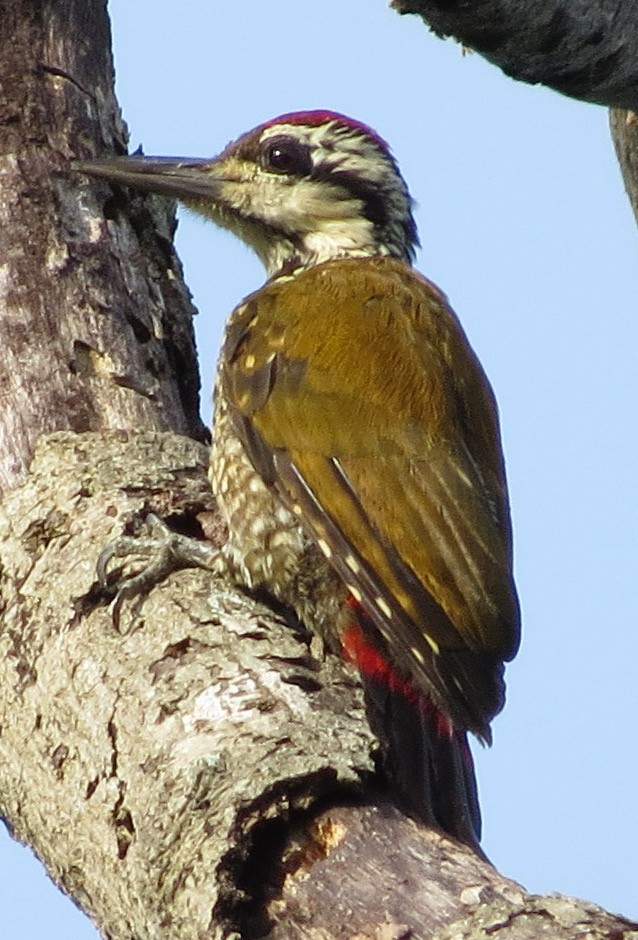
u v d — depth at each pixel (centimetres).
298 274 1353
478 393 1222
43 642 1091
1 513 1171
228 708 998
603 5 1035
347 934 867
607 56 1067
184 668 1032
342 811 921
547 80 1088
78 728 1042
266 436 1200
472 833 1010
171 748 987
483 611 1084
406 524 1130
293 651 1044
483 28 1006
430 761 1045
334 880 889
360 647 1098
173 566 1134
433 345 1224
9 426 1223
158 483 1203
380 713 1028
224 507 1209
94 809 1009
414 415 1174
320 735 964
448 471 1149
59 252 1271
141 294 1298
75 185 1300
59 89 1317
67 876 1031
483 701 1049
